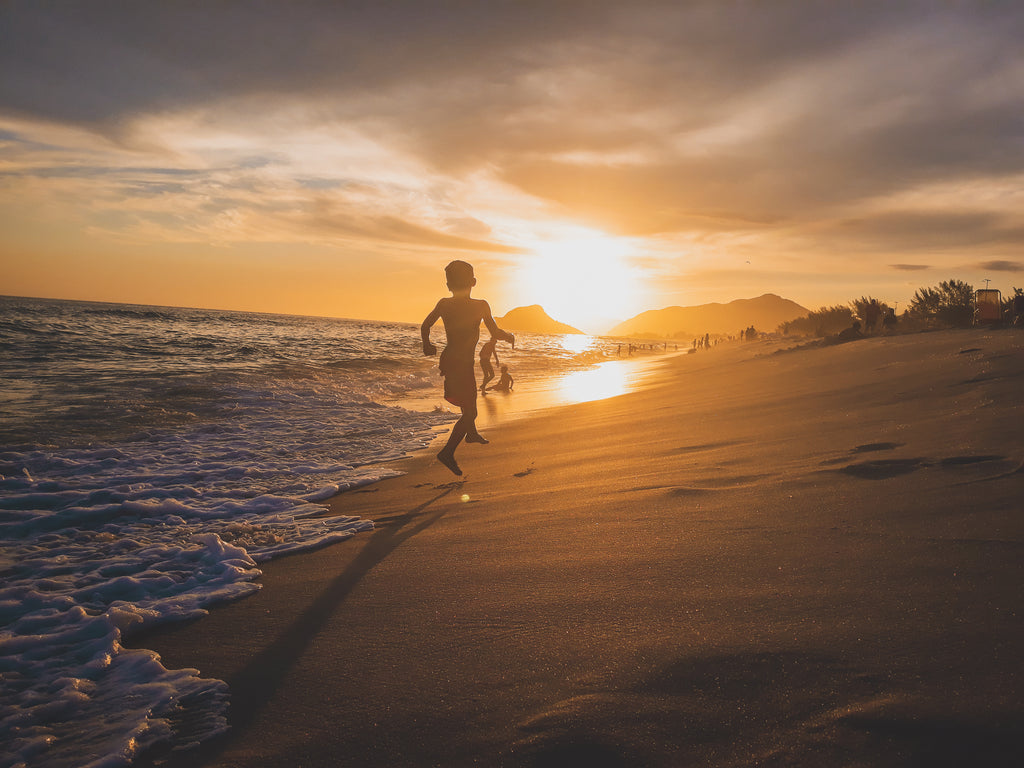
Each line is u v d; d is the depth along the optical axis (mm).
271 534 4109
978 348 10109
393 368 23328
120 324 62781
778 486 3738
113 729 1892
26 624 2754
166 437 8336
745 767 1341
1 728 1939
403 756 1600
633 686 1737
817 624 1920
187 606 2885
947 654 1635
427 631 2344
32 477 5957
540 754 1507
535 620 2303
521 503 4340
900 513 2881
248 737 1785
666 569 2613
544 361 38938
